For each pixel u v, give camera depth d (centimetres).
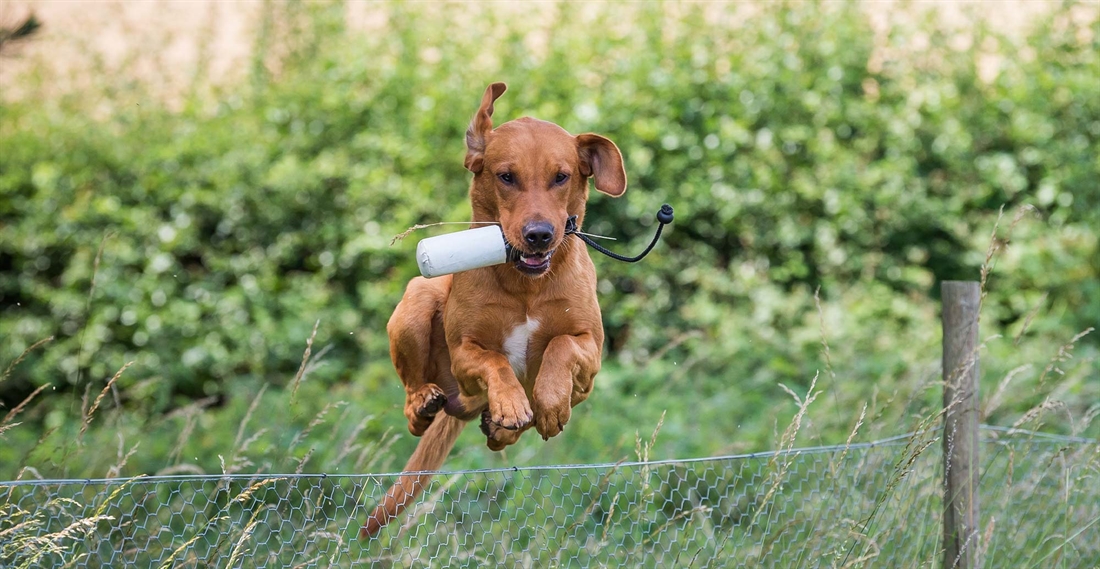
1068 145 1216
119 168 1178
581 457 791
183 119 1234
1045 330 1096
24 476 652
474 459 751
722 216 1137
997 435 652
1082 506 609
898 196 1173
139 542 577
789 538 585
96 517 456
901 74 1239
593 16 1254
